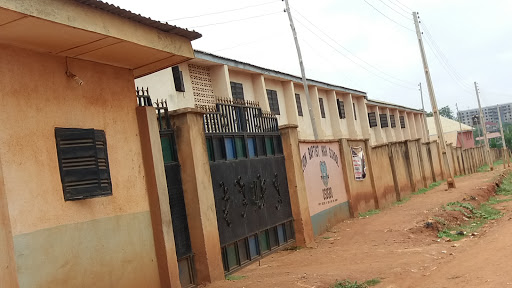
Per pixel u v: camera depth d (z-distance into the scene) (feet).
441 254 39.11
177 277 28.50
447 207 65.46
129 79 27.96
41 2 18.60
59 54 23.22
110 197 25.18
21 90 21.15
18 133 20.68
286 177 47.91
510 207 71.36
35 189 21.01
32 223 20.62
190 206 33.32
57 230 21.75
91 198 23.66
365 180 71.77
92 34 21.34
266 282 31.81
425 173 110.22
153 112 28.86
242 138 41.50
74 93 23.93
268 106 74.64
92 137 24.08
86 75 24.86
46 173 21.65
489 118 611.06
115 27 22.25
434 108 101.30
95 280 23.44
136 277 26.21
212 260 33.50
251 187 41.16
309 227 48.67
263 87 74.43
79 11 20.34
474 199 76.28
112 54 24.84
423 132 189.88
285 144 48.26
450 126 256.73
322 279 31.81
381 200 76.43
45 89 22.33
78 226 22.90
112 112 26.30
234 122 40.83
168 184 32.22
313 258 40.83
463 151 160.66
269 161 45.19
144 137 28.12
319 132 95.04
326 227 55.57
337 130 104.01
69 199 22.48
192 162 33.32
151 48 24.79
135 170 27.35
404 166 95.40
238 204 38.88
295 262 39.63
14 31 19.52
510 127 341.62
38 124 21.67
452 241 47.09
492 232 45.21
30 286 20.11
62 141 22.68
